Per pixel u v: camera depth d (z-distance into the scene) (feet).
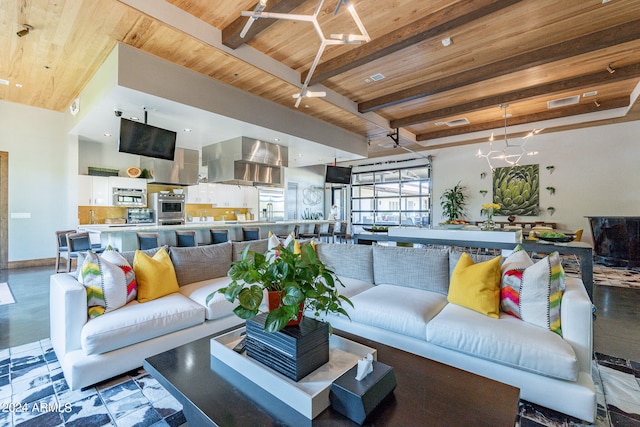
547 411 5.88
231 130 17.48
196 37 10.98
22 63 13.05
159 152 14.69
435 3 10.02
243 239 19.48
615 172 22.71
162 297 8.55
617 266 20.79
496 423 3.76
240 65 13.01
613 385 6.89
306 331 4.66
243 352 5.21
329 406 4.12
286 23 11.10
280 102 17.44
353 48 12.82
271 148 20.67
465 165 29.76
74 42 11.38
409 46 12.47
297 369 4.38
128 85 11.50
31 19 10.07
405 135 26.02
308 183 38.68
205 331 8.30
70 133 19.33
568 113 20.77
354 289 9.63
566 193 24.56
